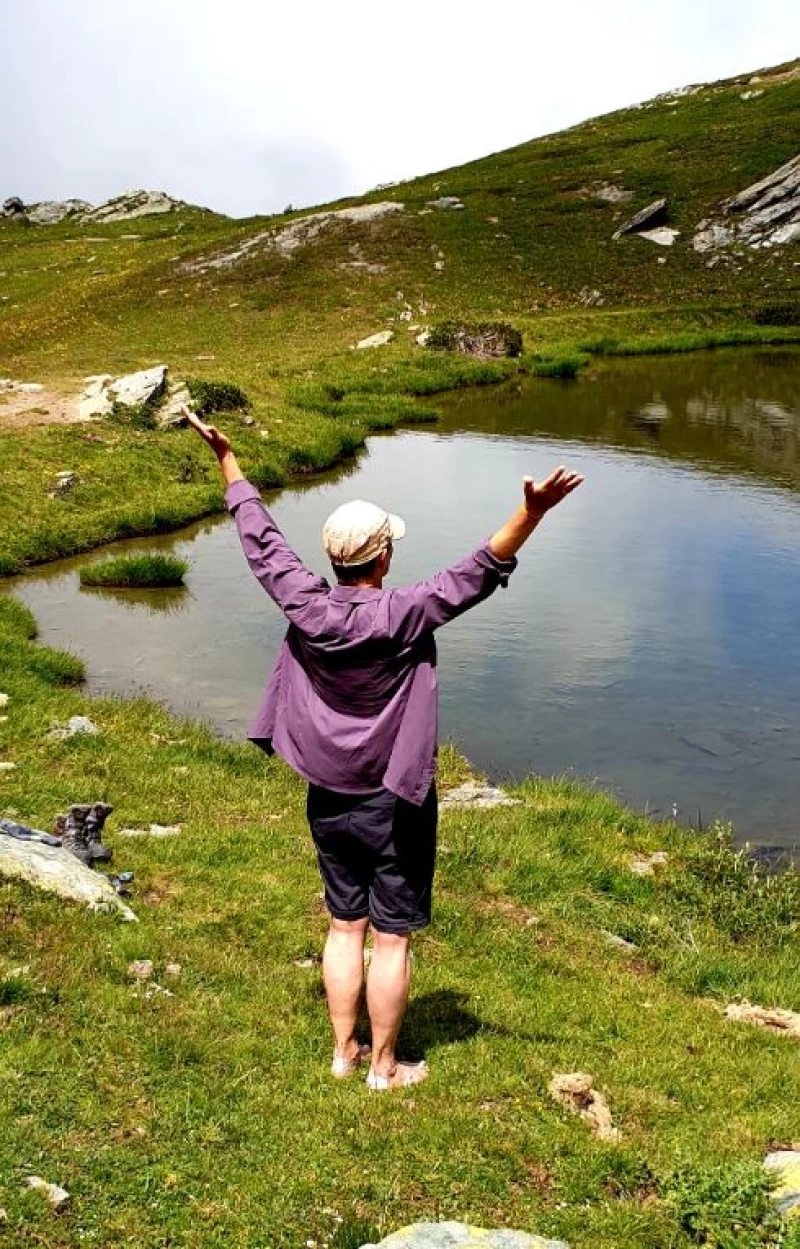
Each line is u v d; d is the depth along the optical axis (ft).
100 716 49.26
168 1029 19.88
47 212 449.89
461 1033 21.85
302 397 146.61
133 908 26.99
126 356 176.86
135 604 74.64
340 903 17.98
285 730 16.81
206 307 221.05
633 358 197.36
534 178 298.76
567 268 241.55
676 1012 25.61
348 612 15.93
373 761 16.22
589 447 130.00
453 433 140.15
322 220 270.67
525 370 185.26
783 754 51.44
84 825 30.83
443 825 38.96
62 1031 19.12
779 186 258.78
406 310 214.69
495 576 15.75
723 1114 19.85
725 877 37.81
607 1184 16.98
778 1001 28.40
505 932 29.99
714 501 103.09
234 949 25.61
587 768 49.67
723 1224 15.87
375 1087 18.54
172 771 42.55
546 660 63.41
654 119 366.02
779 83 382.42
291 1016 21.57
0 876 25.49
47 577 80.89
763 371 183.01
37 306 236.43
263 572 16.87
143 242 330.75
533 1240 14.78
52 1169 15.44
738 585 78.13
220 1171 16.11
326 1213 15.52
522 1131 17.76
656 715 55.83
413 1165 16.67
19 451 101.86
